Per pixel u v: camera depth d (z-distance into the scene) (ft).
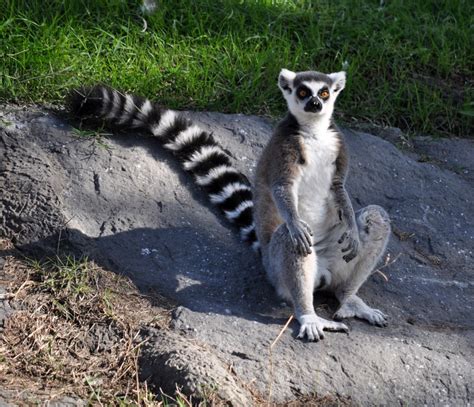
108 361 20.76
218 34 33.58
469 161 31.60
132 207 25.99
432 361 21.88
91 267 23.41
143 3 33.71
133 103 28.09
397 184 29.37
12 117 28.09
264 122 30.58
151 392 19.84
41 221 24.36
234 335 21.72
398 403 20.84
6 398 18.79
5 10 32.07
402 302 24.64
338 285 24.26
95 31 32.48
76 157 26.94
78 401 19.27
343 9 36.76
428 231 27.66
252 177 28.40
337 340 21.99
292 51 34.24
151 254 24.70
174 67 32.01
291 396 20.36
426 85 34.27
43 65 30.40
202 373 19.67
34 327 21.45
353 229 23.15
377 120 32.68
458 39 36.50
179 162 28.12
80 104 28.09
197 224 26.30
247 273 24.77
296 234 22.29
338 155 24.21
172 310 22.61
